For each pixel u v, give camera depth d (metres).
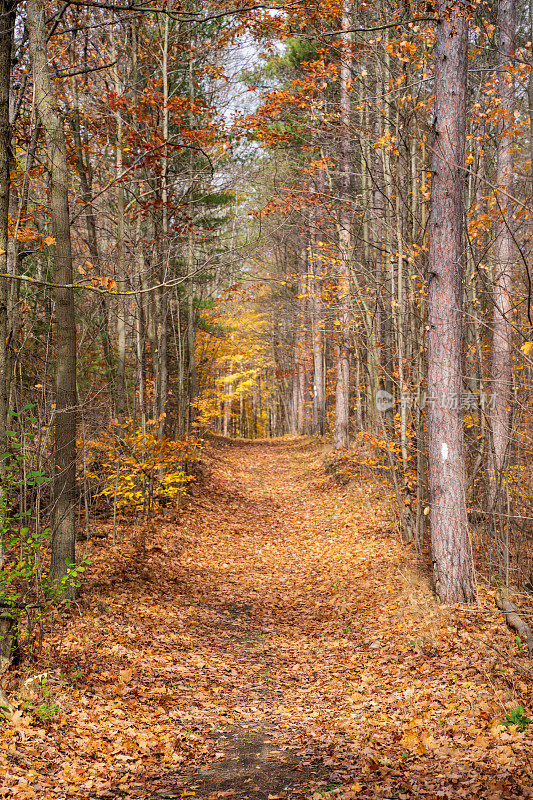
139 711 6.20
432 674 6.77
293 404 42.88
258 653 8.88
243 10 6.92
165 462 13.78
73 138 13.84
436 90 8.88
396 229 12.23
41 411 8.55
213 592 11.73
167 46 15.19
